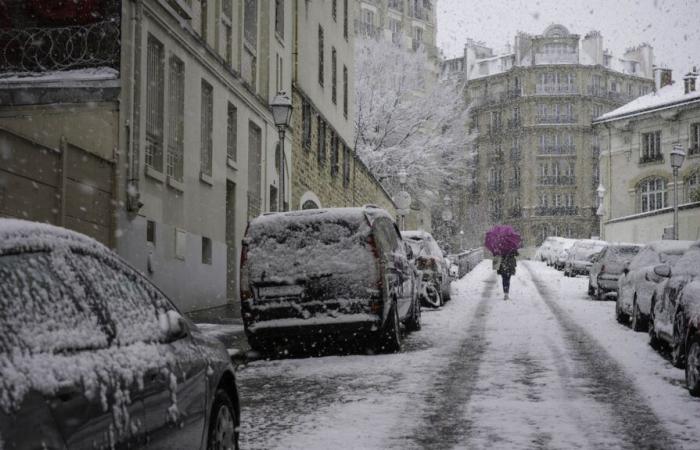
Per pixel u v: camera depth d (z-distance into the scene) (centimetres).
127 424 390
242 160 2294
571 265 4044
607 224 6156
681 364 1066
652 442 663
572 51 11112
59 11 1494
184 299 1814
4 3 1498
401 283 1341
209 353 525
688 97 6200
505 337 1458
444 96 5844
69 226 1345
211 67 1997
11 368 316
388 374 1030
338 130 3675
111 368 386
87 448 354
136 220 1548
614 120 6662
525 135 11012
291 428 727
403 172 3728
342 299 1152
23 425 311
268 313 1158
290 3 2817
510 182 11188
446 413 783
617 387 924
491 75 11469
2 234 358
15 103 1377
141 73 1557
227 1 2183
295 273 1159
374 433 701
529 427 719
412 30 8706
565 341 1389
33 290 359
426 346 1337
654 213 5275
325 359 1184
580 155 10956
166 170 1717
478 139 11544
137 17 1536
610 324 1712
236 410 572
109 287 430
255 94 2391
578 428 714
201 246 1931
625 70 11700
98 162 1441
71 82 1405
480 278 4038
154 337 451
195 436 483
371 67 5653
